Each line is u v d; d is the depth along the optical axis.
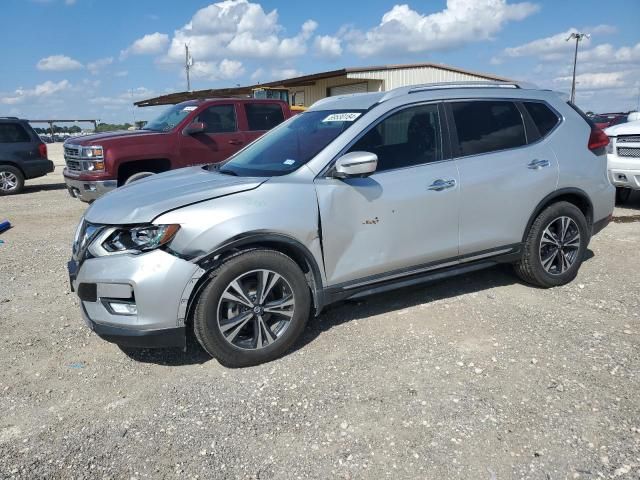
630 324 4.11
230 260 3.45
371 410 3.07
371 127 4.00
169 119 9.65
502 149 4.50
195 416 3.08
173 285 3.29
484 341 3.88
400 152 4.09
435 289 4.96
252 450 2.77
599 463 2.59
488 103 4.53
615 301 4.57
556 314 4.33
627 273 5.30
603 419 2.92
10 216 9.59
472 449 2.71
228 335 3.52
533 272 4.76
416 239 4.11
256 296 3.58
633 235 6.80
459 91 4.45
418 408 3.07
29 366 3.73
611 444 2.72
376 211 3.91
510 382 3.32
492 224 4.45
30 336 4.21
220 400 3.23
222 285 3.42
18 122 13.23
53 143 42.94
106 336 3.41
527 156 4.57
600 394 3.16
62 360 3.81
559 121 4.85
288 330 3.70
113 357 3.84
